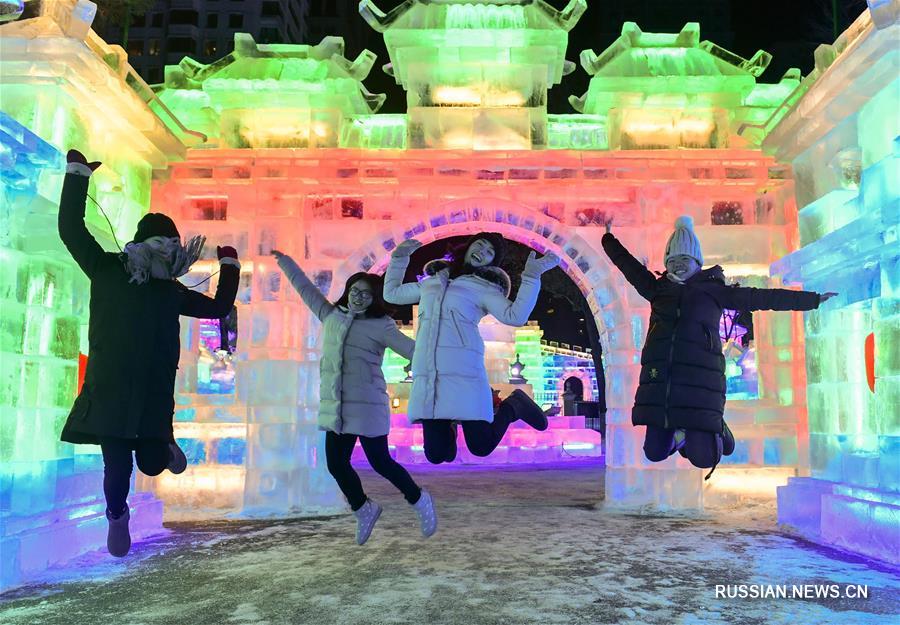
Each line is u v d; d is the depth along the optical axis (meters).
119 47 5.51
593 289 7.53
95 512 5.17
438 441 3.75
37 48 4.69
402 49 7.46
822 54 5.75
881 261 4.68
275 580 4.09
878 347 4.73
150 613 3.44
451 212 7.43
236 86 7.50
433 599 3.64
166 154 6.75
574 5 7.22
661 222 7.34
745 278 7.60
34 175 4.41
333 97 7.54
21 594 3.84
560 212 7.50
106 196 5.89
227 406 7.45
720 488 7.39
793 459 7.38
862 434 5.28
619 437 7.30
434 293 3.88
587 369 28.19
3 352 4.36
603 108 7.75
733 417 7.46
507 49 7.48
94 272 3.58
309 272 7.42
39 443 4.65
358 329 4.23
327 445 4.23
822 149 6.17
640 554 4.81
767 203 7.53
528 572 4.25
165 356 3.57
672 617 3.31
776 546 5.09
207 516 6.82
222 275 3.95
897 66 4.56
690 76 7.44
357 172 7.06
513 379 19.53
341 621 3.26
